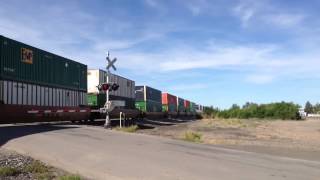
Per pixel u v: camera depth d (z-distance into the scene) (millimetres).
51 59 35125
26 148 16719
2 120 27281
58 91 36281
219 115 121500
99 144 18484
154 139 22359
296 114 108312
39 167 13508
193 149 18609
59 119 34688
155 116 69125
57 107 34469
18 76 29828
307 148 25297
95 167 13781
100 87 34438
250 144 26734
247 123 67125
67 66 38219
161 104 76375
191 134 29641
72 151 16344
